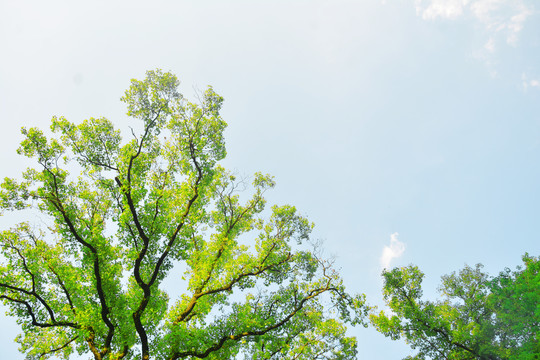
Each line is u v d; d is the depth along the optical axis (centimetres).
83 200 1470
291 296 1576
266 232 1672
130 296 1489
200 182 1540
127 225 1336
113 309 1337
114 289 1367
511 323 1934
